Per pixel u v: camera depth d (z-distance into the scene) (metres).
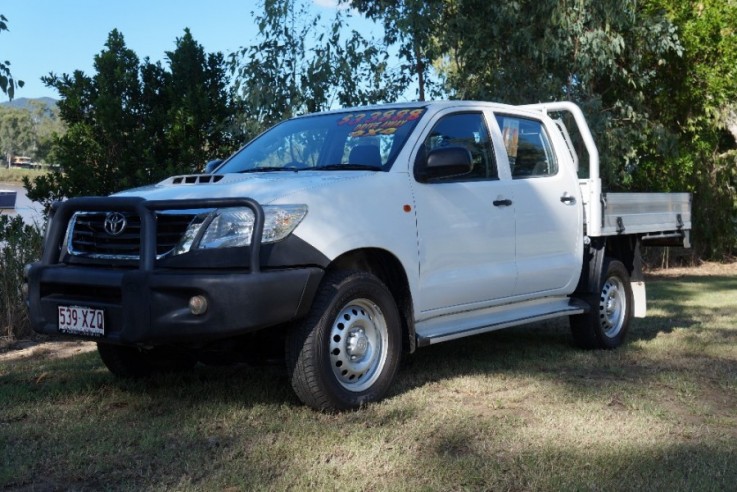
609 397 5.34
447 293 5.65
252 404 5.11
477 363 6.48
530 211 6.46
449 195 5.72
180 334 4.44
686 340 7.71
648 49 14.73
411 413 4.87
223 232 4.58
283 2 11.96
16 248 8.33
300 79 12.16
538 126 7.01
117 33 10.52
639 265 7.81
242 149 6.45
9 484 3.71
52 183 9.82
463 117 6.18
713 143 18.12
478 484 3.71
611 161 13.66
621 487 3.65
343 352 4.91
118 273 4.59
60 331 4.84
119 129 10.04
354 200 5.04
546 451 4.16
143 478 3.77
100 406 5.04
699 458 4.08
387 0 12.60
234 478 3.72
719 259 18.91
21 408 5.00
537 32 13.16
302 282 4.62
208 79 10.72
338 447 4.19
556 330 8.41
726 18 15.84
